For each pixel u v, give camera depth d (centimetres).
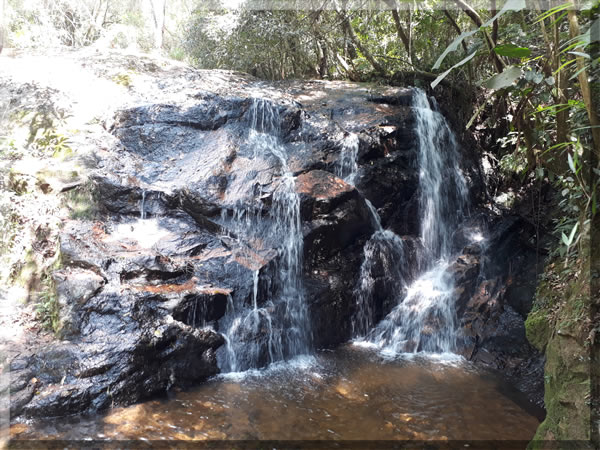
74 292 395
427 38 742
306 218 511
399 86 772
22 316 410
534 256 542
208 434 326
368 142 589
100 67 677
